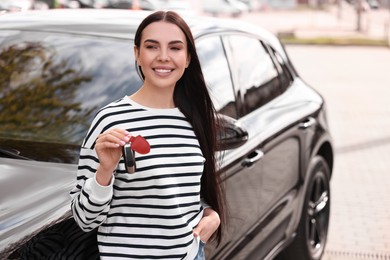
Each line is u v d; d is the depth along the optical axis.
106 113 2.47
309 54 21.92
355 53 22.52
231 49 4.21
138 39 2.56
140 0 23.97
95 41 3.84
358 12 32.12
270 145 4.14
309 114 4.87
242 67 4.27
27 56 3.82
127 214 2.47
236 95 4.05
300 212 4.70
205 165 2.73
